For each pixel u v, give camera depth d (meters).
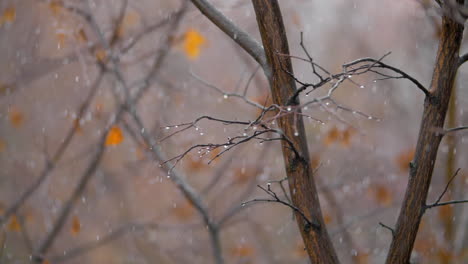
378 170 6.96
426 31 6.83
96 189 7.30
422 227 6.16
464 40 5.83
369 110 7.99
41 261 5.31
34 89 7.11
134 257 7.38
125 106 4.72
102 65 4.91
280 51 2.64
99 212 7.74
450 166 5.49
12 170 6.96
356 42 8.81
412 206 2.56
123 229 6.44
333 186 6.01
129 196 7.70
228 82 7.44
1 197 6.93
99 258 7.54
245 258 6.92
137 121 4.46
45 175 5.45
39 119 7.11
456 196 5.83
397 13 7.64
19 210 6.13
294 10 6.57
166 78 6.22
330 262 2.64
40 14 6.05
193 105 6.84
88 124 6.64
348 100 7.73
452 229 5.55
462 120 6.17
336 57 9.06
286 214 7.83
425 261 5.69
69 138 5.32
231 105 6.89
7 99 6.51
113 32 5.14
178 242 7.27
